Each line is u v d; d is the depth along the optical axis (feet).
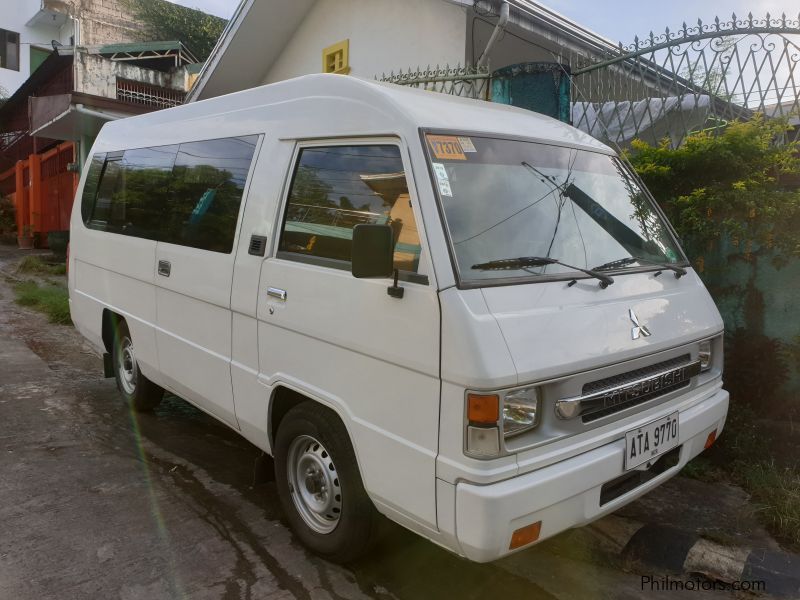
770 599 9.85
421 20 25.98
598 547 11.10
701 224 15.33
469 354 7.47
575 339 8.28
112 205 17.08
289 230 10.65
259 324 11.00
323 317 9.52
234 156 12.30
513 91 19.44
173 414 17.29
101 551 10.47
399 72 25.91
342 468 9.59
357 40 29.07
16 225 67.05
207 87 36.04
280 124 11.27
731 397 15.05
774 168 15.57
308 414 10.06
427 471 7.98
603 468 8.46
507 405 7.61
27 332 26.40
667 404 9.85
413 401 8.17
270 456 12.14
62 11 76.13
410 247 8.54
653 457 9.29
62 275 41.75
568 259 9.51
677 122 17.71
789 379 14.90
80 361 22.41
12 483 12.78
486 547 7.43
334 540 10.00
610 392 8.65
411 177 8.71
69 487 12.73
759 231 15.16
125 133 17.31
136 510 11.91
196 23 81.51
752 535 11.46
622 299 9.45
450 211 8.56
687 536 11.31
